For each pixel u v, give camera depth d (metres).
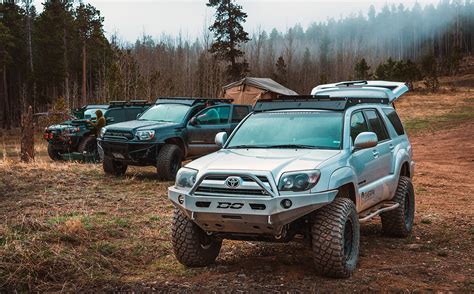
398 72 75.69
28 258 5.41
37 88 59.09
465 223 8.50
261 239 5.48
